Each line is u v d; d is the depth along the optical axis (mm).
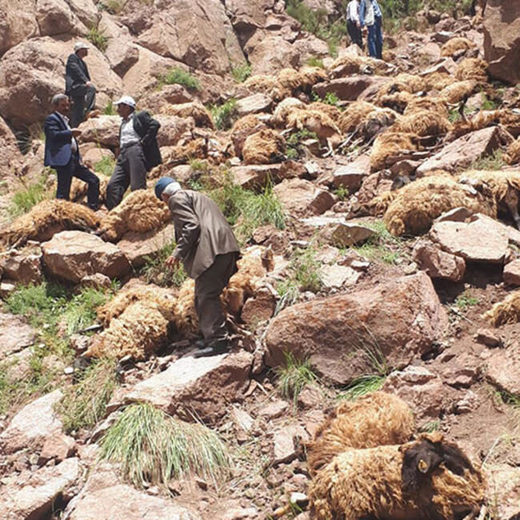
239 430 5312
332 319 5613
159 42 17172
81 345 6695
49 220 8500
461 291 6223
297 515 4273
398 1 22688
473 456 4316
